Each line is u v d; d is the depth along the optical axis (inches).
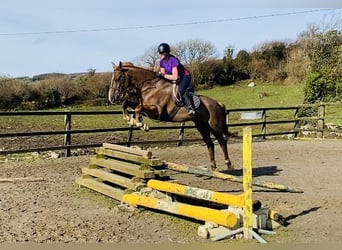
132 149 253.0
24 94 1036.5
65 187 282.5
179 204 200.4
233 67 1328.7
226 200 187.2
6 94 1017.5
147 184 232.7
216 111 310.0
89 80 1104.8
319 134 593.6
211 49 1322.6
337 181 305.1
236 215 184.9
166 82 281.3
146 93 279.1
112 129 435.5
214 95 1159.6
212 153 323.3
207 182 303.9
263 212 192.7
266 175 328.8
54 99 1063.0
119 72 277.1
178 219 208.8
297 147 500.7
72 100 1087.6
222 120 317.1
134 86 281.0
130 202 223.3
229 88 1269.7
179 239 179.9
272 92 1116.5
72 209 228.4
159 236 183.8
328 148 490.6
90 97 1096.8
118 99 278.1
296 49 1219.9
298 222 203.5
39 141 510.6
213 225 185.9
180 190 207.9
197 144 528.4
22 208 229.5
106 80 1096.8
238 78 1332.4
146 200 214.5
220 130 314.7
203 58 1320.1
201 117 302.8
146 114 284.2
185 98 282.8
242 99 1060.5
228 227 182.9
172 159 408.5
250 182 179.3
